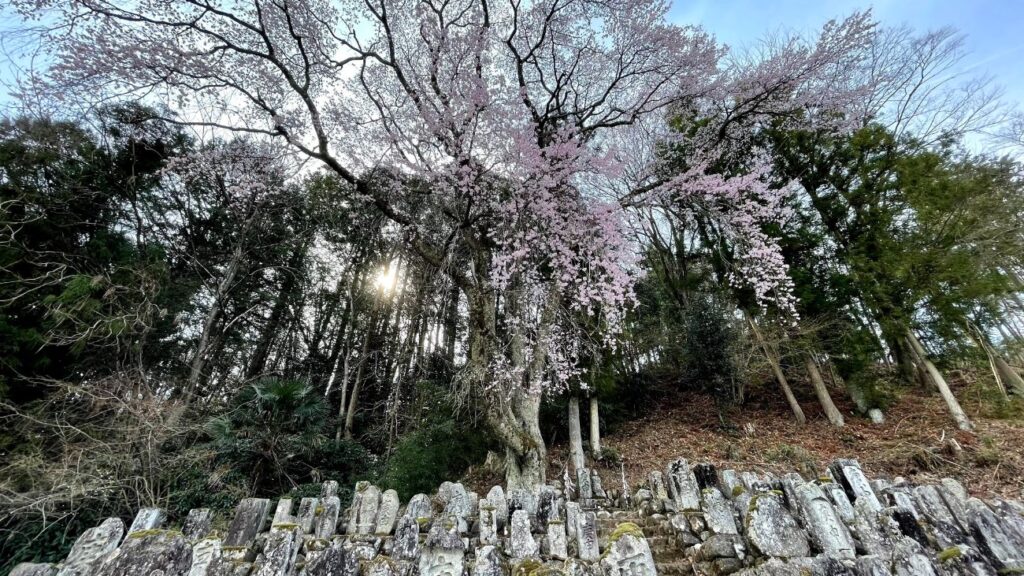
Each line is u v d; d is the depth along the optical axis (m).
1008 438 5.85
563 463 7.60
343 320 13.34
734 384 9.28
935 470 5.44
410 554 2.45
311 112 5.85
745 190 6.64
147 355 8.43
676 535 3.36
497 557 2.15
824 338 8.25
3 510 4.53
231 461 6.65
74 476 4.88
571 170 6.18
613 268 5.71
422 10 6.29
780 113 7.73
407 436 7.99
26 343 6.04
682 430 8.73
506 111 5.80
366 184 6.44
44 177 7.52
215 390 9.92
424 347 11.45
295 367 13.02
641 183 8.04
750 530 2.34
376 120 6.49
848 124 7.98
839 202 8.73
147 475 5.45
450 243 6.52
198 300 10.30
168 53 5.34
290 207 11.29
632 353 10.61
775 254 6.12
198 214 10.80
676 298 11.67
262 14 5.82
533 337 7.01
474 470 7.11
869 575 1.80
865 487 2.94
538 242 6.08
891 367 9.03
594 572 1.85
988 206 7.16
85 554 2.12
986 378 7.58
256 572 2.10
